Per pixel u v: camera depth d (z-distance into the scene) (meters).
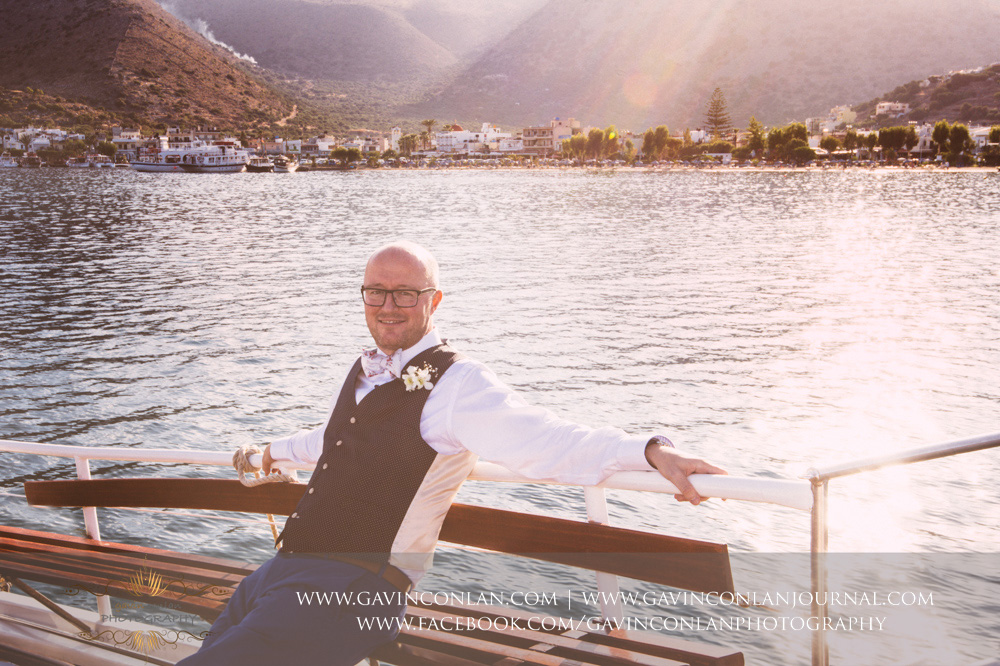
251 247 43.16
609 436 2.09
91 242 45.78
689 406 13.17
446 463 2.31
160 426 12.54
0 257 38.34
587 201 82.50
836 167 187.88
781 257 36.28
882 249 39.03
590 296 25.53
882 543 7.25
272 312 23.33
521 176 171.88
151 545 7.68
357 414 2.35
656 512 8.21
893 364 15.98
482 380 2.28
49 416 13.10
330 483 2.33
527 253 38.38
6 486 9.87
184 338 19.61
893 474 9.24
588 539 2.20
